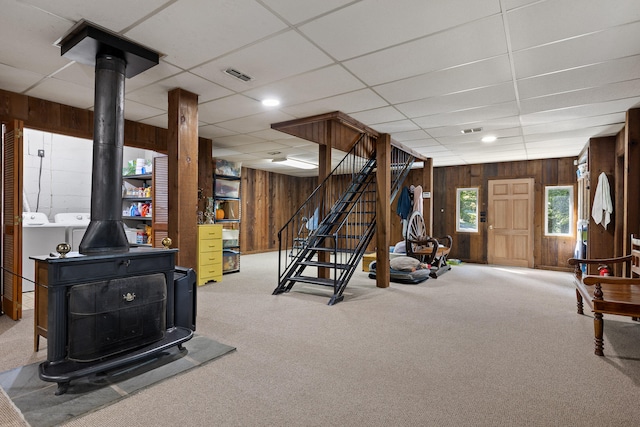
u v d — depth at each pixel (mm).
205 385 2168
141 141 4945
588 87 3504
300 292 4770
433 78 3295
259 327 3275
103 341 2199
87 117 4316
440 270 6711
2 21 2312
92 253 2312
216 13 2223
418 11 2199
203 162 5996
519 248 7652
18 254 3465
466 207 8391
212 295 4543
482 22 2326
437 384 2213
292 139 6078
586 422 1816
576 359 2621
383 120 4719
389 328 3307
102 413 1851
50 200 5953
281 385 2180
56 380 1935
